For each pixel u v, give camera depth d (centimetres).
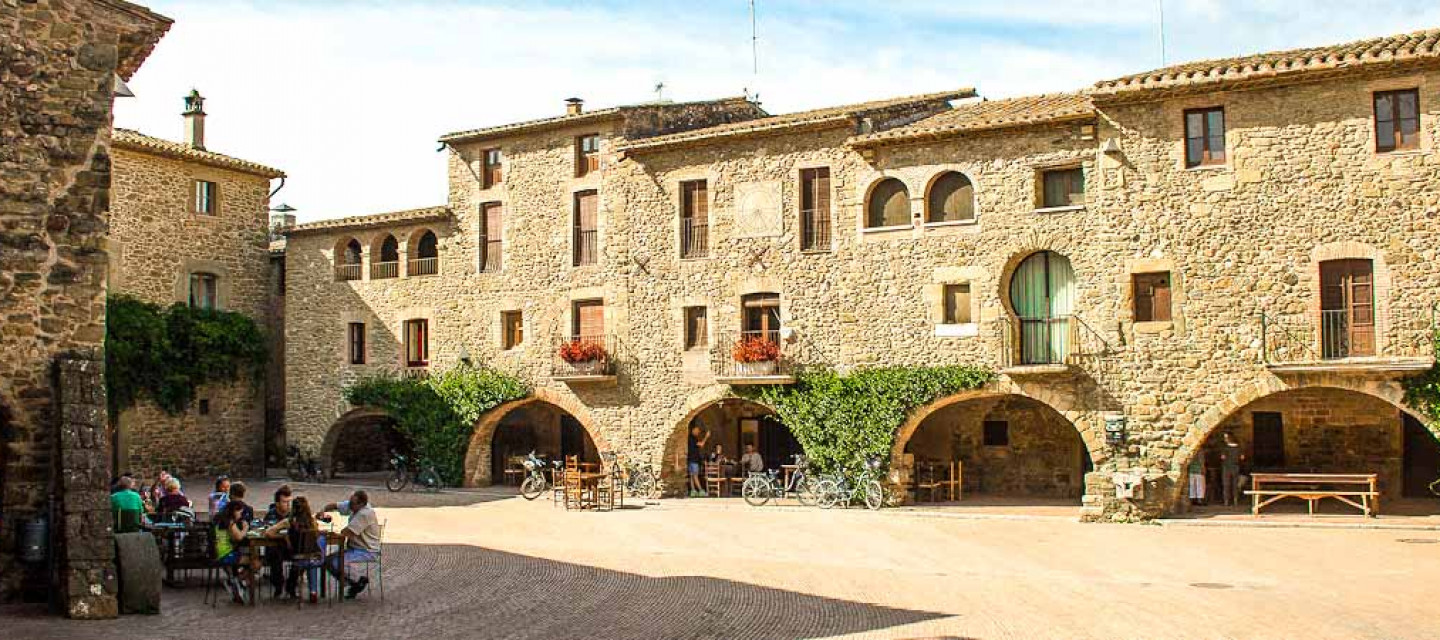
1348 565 1819
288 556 1562
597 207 3241
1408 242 2288
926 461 2973
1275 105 2406
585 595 1603
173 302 3569
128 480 1648
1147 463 2488
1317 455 2644
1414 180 2288
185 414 3600
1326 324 2353
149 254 3503
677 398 3067
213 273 3688
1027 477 2892
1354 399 2612
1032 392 2606
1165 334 2483
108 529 1401
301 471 3638
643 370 3123
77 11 1499
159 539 1673
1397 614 1424
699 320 3062
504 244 3394
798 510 2705
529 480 3095
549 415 3591
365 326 3628
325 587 1612
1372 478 2336
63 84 1484
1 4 1447
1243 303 2417
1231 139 2438
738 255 2992
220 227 3719
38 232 1453
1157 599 1548
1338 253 2339
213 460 3672
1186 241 2470
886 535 2255
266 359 3812
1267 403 2688
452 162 3497
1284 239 2388
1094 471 2542
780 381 2875
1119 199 2531
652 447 3102
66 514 1377
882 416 2745
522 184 3375
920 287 2747
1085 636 1318
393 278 3591
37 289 1448
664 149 3100
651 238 3131
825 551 2061
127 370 3397
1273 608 1472
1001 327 2644
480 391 3344
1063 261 2625
